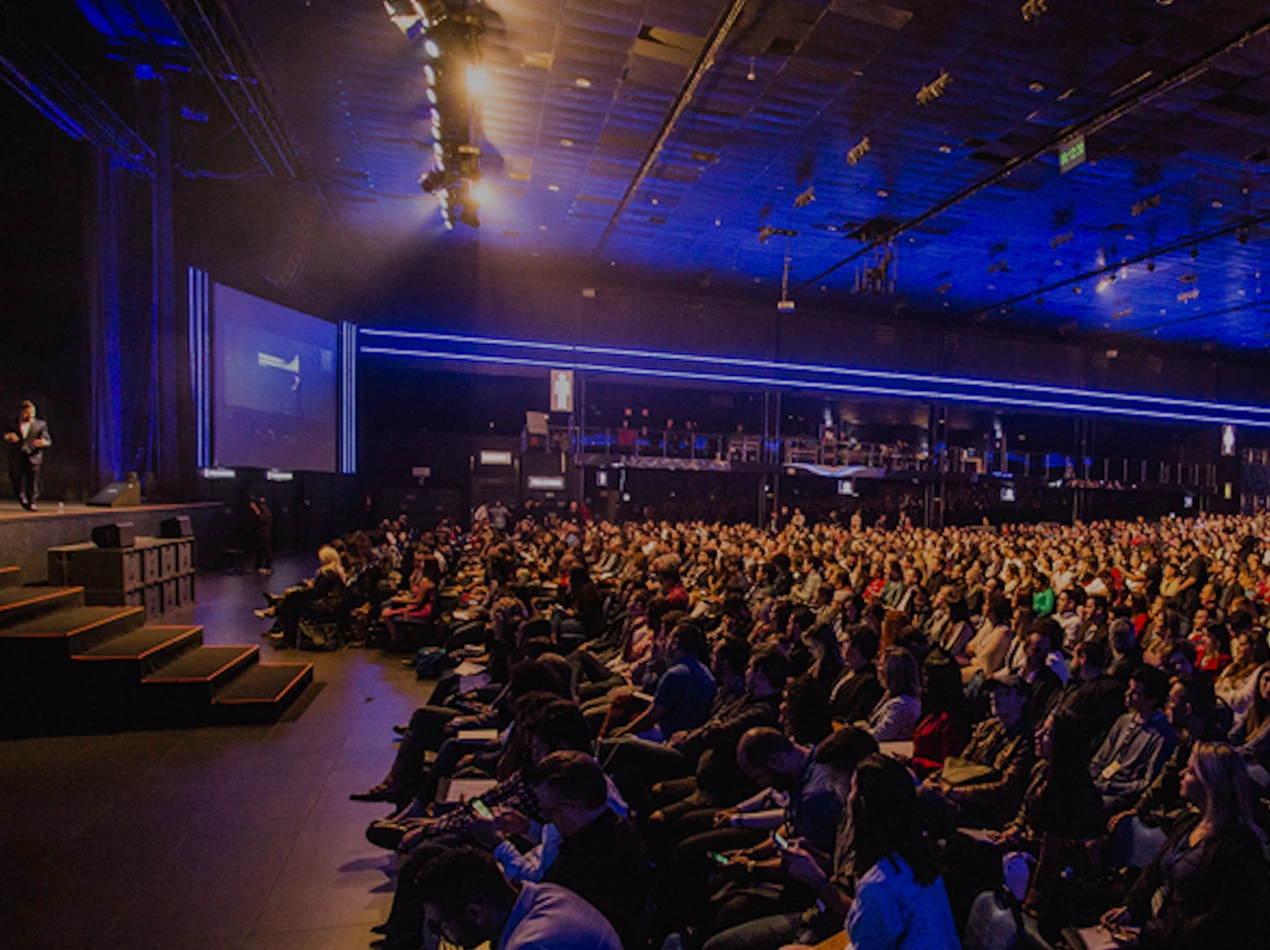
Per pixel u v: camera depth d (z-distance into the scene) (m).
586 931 1.83
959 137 12.64
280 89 11.80
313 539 19.78
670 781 3.85
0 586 7.25
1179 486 31.00
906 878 2.02
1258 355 31.11
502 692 4.51
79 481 12.38
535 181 15.49
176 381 14.50
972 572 10.62
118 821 4.49
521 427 26.12
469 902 1.86
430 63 9.96
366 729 6.23
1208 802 2.42
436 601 9.20
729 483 27.92
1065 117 11.76
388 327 22.89
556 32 9.85
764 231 17.86
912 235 17.91
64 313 12.30
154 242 13.75
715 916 2.90
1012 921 2.61
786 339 25.89
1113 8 8.92
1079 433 30.39
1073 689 4.53
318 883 3.82
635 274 23.05
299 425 19.14
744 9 9.20
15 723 6.03
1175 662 4.74
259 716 6.36
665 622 5.40
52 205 12.16
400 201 17.28
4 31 9.27
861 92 11.23
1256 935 2.27
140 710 6.20
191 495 14.80
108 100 12.14
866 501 28.39
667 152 13.73
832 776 2.61
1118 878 2.84
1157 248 18.22
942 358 27.56
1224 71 10.16
